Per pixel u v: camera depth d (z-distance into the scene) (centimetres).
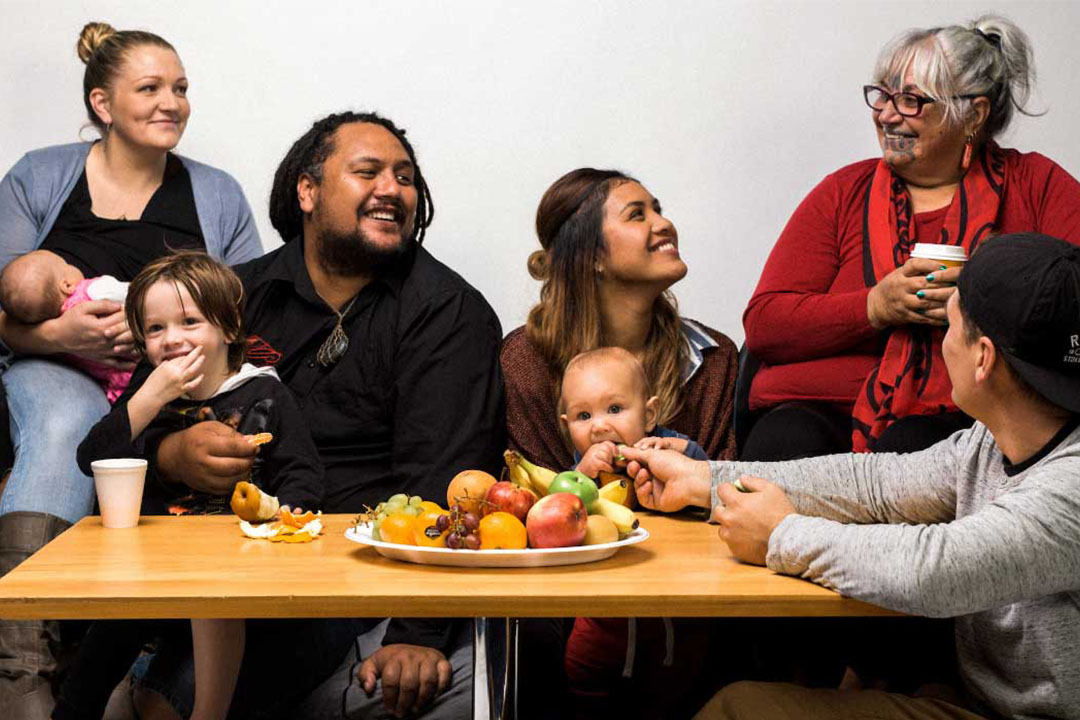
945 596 166
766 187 425
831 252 320
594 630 268
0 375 335
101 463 222
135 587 168
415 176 336
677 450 249
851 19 422
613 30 418
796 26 421
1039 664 176
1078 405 171
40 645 268
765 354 317
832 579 172
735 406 329
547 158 420
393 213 313
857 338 300
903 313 288
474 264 422
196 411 282
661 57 420
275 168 413
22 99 403
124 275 357
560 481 201
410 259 320
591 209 305
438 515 196
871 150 427
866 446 293
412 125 417
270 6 411
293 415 283
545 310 310
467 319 308
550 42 418
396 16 414
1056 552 167
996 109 307
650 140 421
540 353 310
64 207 364
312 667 256
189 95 410
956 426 281
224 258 374
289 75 412
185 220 369
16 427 318
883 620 250
